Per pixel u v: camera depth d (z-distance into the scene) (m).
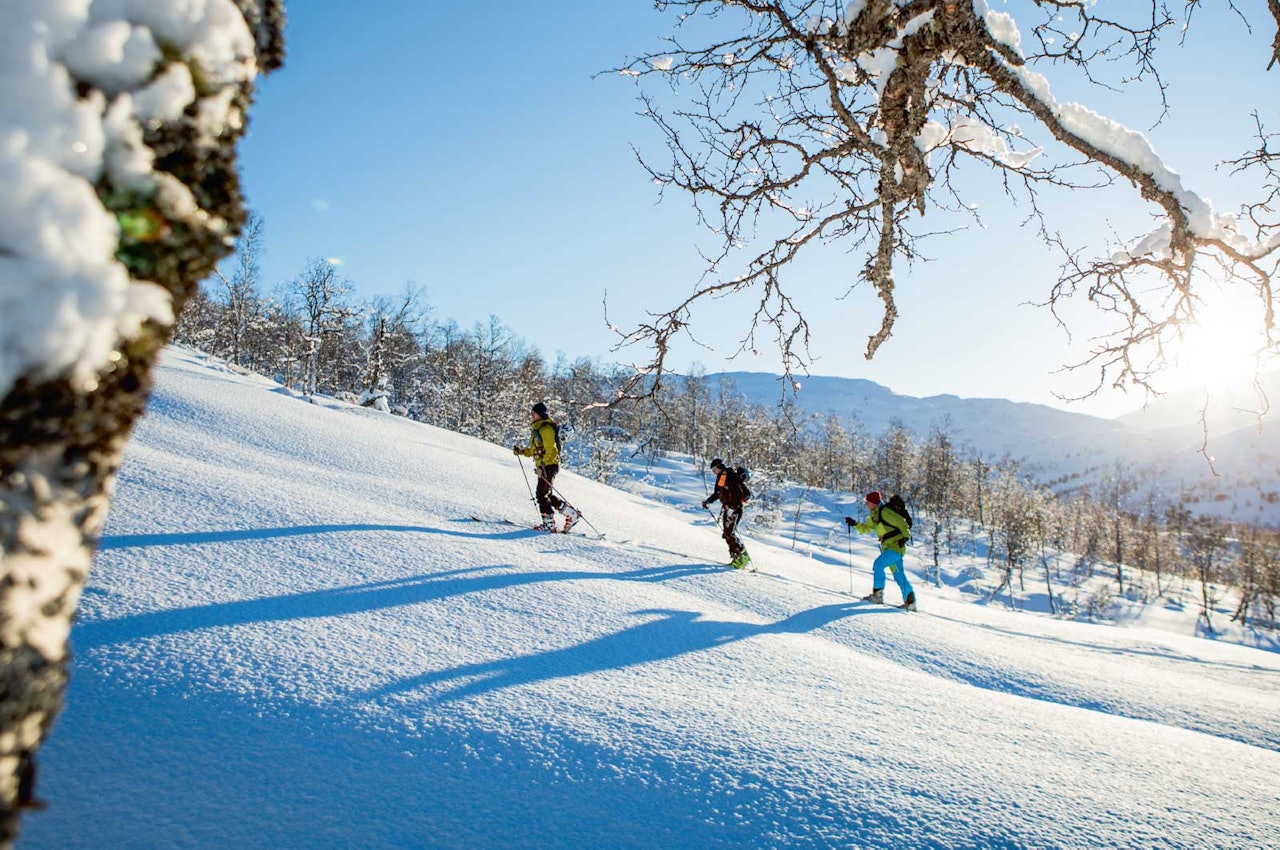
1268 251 2.93
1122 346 3.29
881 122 2.96
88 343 0.83
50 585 0.89
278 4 1.22
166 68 0.94
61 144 0.83
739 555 8.68
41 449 0.84
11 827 0.90
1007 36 2.71
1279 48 2.78
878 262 3.12
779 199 3.76
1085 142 2.85
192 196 1.01
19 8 0.83
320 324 44.78
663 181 3.67
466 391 47.97
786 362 3.82
